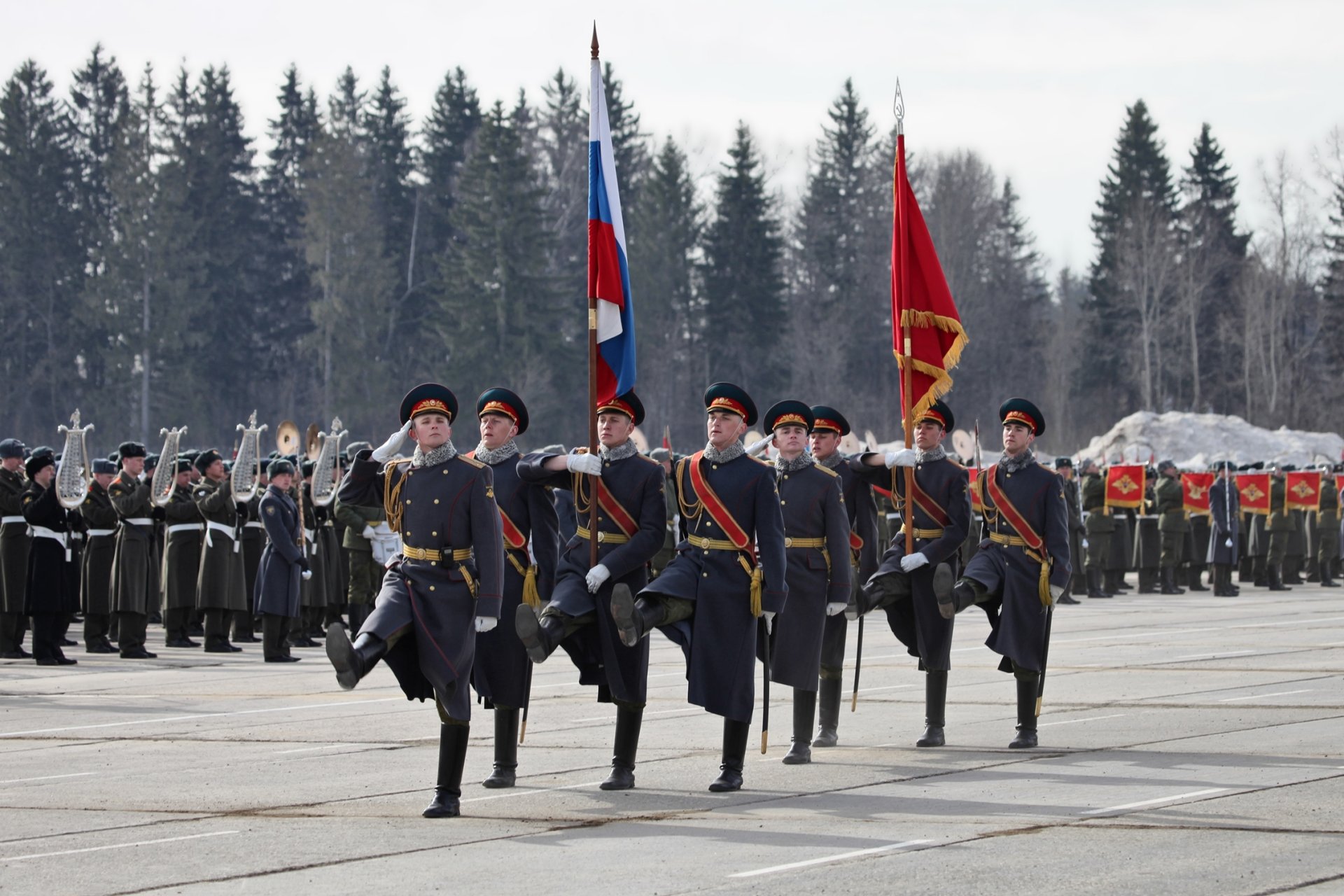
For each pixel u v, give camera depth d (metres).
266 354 194.62
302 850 19.70
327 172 186.50
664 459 56.41
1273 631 51.16
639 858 19.02
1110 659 42.38
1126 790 23.05
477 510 22.50
